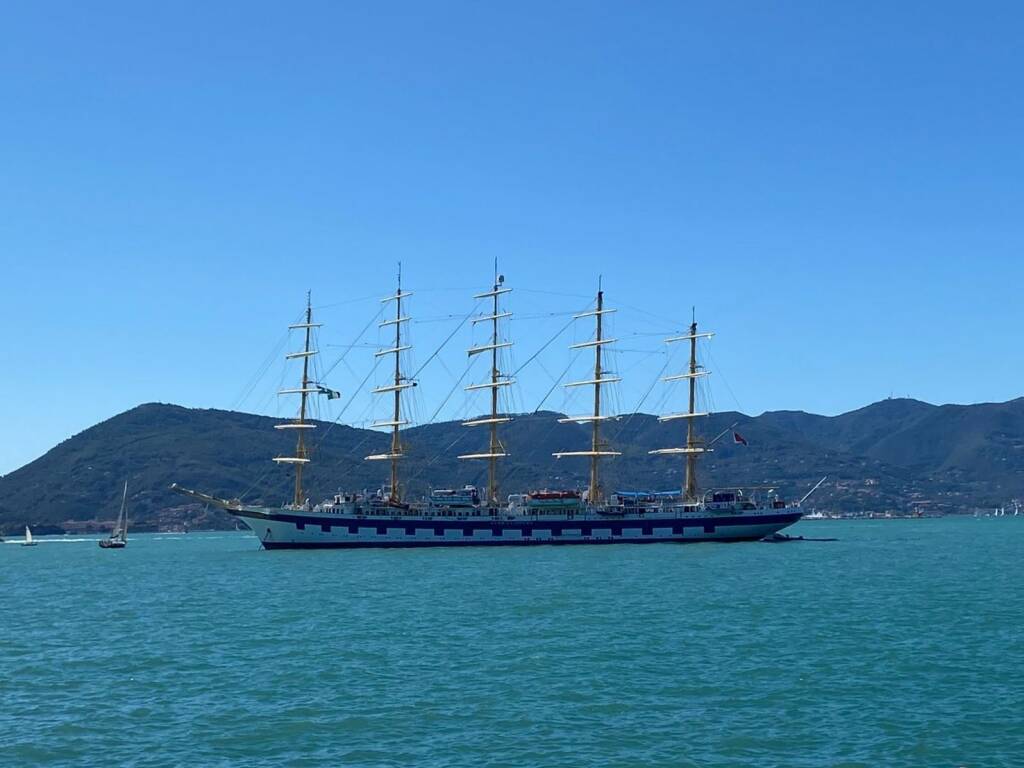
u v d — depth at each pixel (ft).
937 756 124.16
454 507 547.90
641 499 593.83
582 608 255.50
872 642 198.59
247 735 135.03
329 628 225.76
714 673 168.86
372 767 121.29
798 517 570.46
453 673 170.91
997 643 196.75
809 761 122.62
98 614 266.16
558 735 133.39
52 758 126.41
